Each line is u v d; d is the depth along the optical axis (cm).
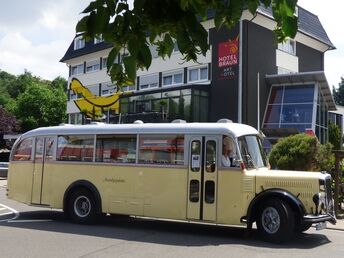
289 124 3200
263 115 3316
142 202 1225
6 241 1034
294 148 1689
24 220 1379
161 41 246
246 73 3203
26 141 1463
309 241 1084
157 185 1206
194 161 1162
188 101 3281
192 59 239
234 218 1101
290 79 3266
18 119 6012
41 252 916
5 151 5266
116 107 3884
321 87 3291
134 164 1246
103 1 227
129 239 1071
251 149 1175
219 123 1173
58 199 1361
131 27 227
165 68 3700
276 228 1042
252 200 1079
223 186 1118
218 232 1194
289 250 963
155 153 1222
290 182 1059
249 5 222
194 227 1283
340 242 1078
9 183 1497
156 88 3697
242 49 3209
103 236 1109
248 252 934
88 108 4291
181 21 225
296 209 1041
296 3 218
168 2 223
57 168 1371
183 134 1186
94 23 227
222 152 1130
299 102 3222
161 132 1220
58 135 1391
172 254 905
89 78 4609
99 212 1286
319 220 1027
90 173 1310
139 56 229
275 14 224
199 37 229
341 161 1677
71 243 1012
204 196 1141
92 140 1326
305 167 1667
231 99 3234
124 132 1273
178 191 1176
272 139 3153
